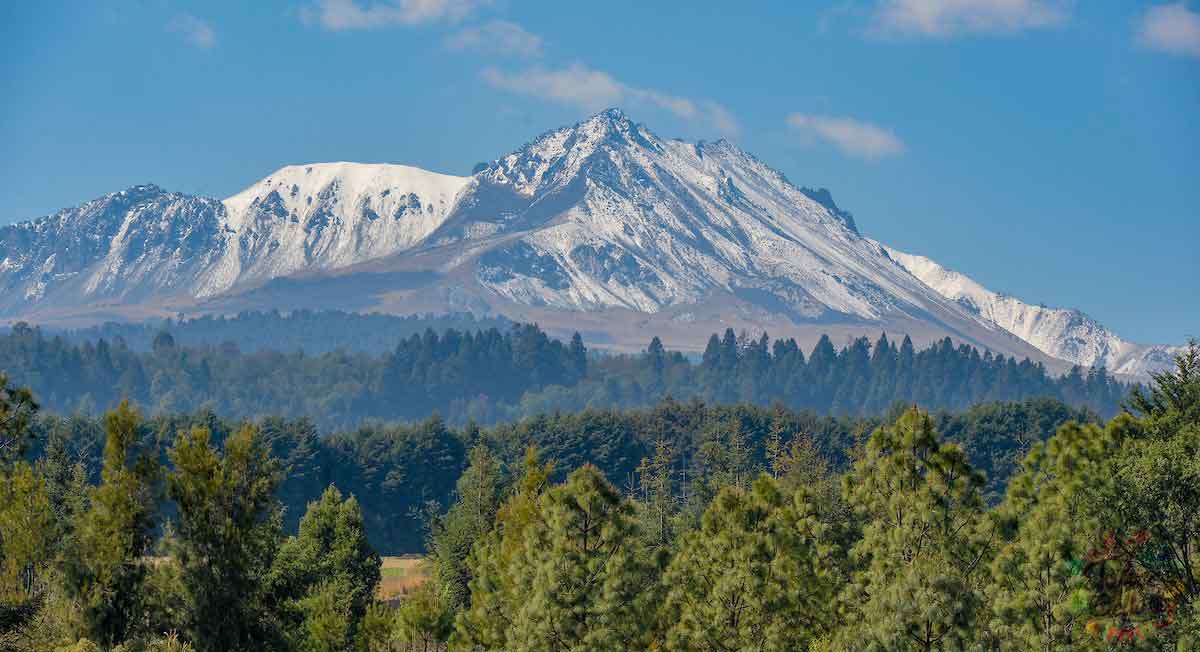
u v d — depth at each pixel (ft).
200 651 273.54
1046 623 248.32
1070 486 264.93
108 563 270.46
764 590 285.02
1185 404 320.29
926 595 249.55
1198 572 246.47
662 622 297.53
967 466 271.28
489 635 304.91
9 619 274.36
